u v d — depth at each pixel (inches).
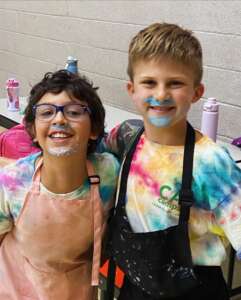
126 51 117.1
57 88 44.7
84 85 45.8
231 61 92.0
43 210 46.5
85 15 127.2
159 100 41.2
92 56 129.1
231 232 41.6
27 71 161.0
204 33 96.1
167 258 43.2
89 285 50.9
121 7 115.1
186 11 99.0
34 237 47.5
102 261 52.0
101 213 47.7
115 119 94.9
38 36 149.6
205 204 42.7
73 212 46.6
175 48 40.5
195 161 42.3
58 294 49.6
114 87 124.2
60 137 43.8
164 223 43.2
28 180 47.2
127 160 46.0
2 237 51.7
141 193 44.3
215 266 45.4
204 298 45.7
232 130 94.7
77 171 46.1
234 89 92.6
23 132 71.1
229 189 41.3
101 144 51.3
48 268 49.3
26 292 50.4
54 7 138.2
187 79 41.3
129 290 48.3
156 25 43.8
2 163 54.0
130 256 44.8
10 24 162.9
